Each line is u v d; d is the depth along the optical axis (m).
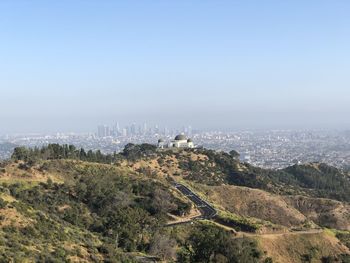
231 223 105.81
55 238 65.00
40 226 66.88
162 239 83.06
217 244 74.56
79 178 112.69
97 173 119.94
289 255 92.19
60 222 76.19
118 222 86.38
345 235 105.69
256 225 101.12
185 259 76.31
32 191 94.38
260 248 90.25
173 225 101.06
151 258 76.94
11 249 53.81
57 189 101.25
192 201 125.38
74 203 95.75
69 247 63.03
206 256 74.38
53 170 113.00
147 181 124.31
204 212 116.50
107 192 105.25
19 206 71.50
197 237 78.81
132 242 80.94
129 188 114.38
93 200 100.94
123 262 65.25
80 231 75.94
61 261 55.34
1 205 68.25
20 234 61.31
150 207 106.62
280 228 102.00
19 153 117.75
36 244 59.31
